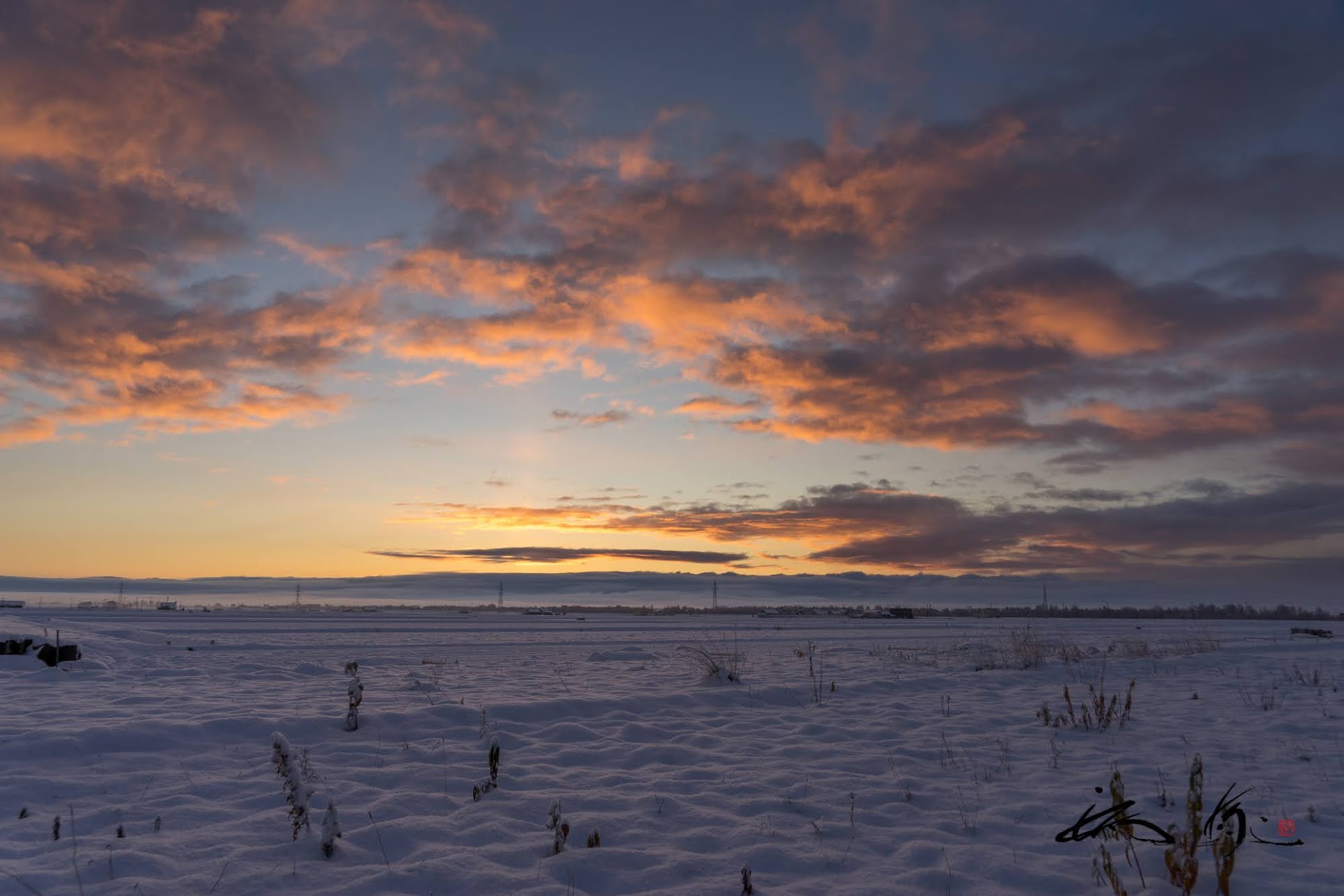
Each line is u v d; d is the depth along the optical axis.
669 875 5.29
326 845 5.48
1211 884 5.03
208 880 5.00
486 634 43.03
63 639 20.88
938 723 10.84
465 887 5.01
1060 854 5.68
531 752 8.86
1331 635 42.22
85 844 5.61
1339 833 5.98
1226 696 13.35
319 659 21.89
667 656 23.89
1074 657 19.64
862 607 176.25
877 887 5.08
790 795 7.23
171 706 11.37
